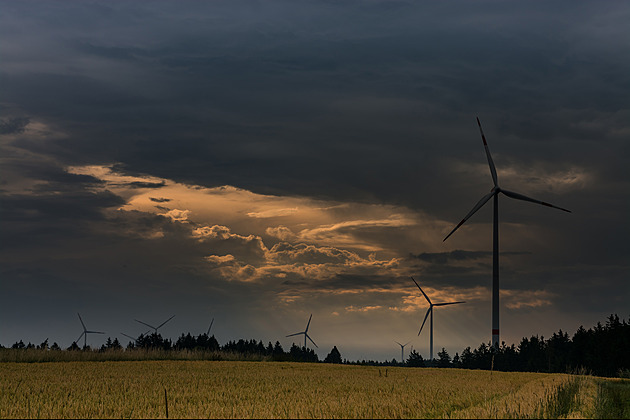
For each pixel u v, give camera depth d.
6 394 29.38
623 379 51.25
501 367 132.75
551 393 28.62
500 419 20.27
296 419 20.92
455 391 31.17
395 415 21.75
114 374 42.47
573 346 122.50
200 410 22.98
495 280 107.44
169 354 68.81
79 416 22.41
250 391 31.17
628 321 104.88
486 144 110.00
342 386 34.44
